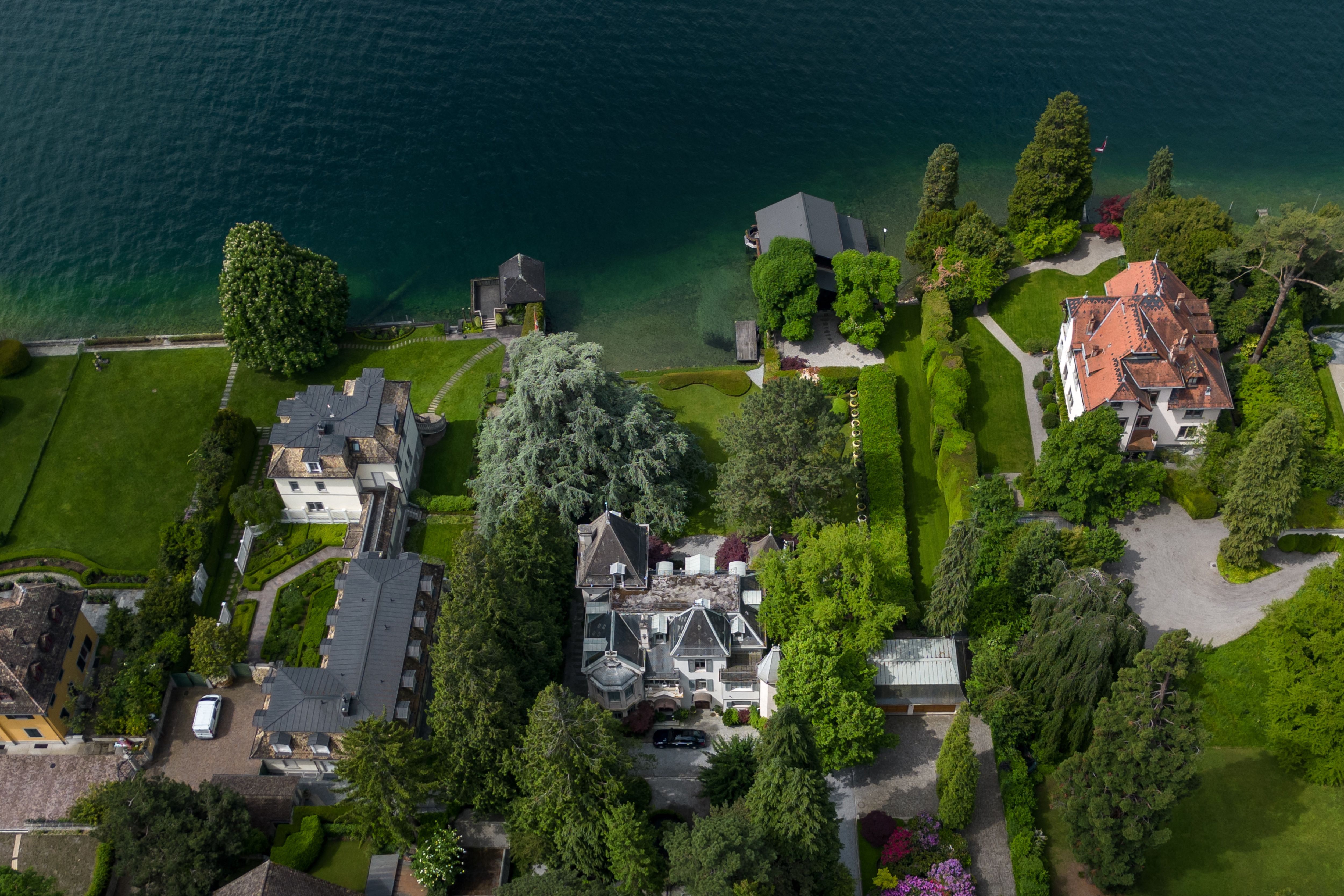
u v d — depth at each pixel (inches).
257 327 5521.7
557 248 6584.6
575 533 4726.9
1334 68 7608.3
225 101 7445.9
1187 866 3779.5
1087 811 3538.4
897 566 4301.2
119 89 7524.6
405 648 4200.3
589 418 4778.5
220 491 4948.3
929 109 7426.2
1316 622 3902.6
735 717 4256.9
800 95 7524.6
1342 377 5349.4
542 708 3526.1
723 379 5679.1
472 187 6904.5
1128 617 3895.2
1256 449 4382.4
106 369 5718.5
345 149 7140.8
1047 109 5851.4
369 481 4931.1
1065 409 5231.3
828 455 4628.4
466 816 3890.3
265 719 3998.5
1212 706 4220.0
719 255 6545.3
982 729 4156.0
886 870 3678.6
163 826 3617.1
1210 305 5374.0
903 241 6614.2
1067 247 6058.1
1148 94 7455.7
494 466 4847.4
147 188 6899.6
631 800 3747.5
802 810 3351.4
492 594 3909.9
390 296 6343.5
